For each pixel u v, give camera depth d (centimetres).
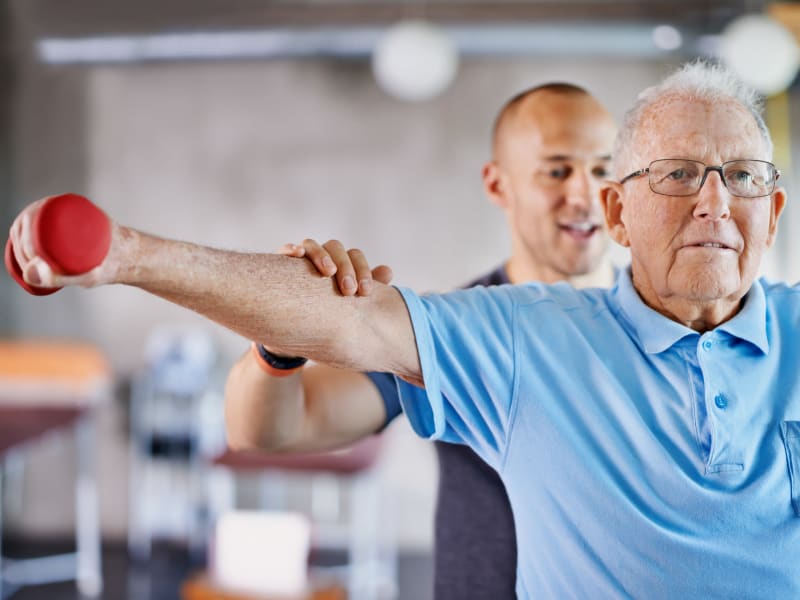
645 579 112
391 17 532
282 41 546
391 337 111
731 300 121
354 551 468
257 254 100
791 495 114
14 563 533
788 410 117
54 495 587
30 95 600
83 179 601
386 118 591
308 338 104
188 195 600
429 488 579
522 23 533
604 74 584
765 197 117
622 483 115
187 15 540
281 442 132
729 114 118
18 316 594
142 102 601
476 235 588
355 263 108
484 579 151
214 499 562
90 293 593
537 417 117
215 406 575
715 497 112
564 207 167
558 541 117
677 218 117
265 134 598
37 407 456
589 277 172
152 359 556
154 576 516
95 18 547
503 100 587
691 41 540
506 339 120
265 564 260
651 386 118
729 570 112
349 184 594
